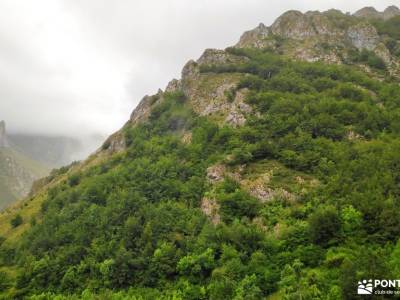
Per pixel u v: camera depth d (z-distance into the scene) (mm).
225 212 84562
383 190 74375
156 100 175250
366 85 140000
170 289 72875
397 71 161125
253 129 110875
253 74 156875
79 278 83688
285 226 75375
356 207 72062
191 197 95125
